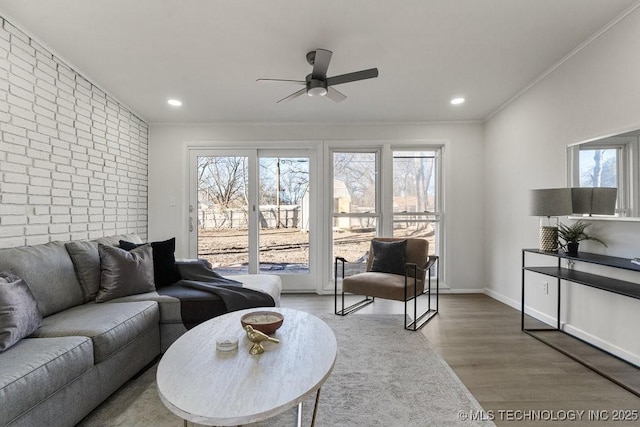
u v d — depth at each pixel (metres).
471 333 2.86
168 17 2.11
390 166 4.38
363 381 2.04
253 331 1.53
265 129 4.38
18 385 1.25
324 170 4.37
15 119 2.21
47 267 2.10
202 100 3.58
